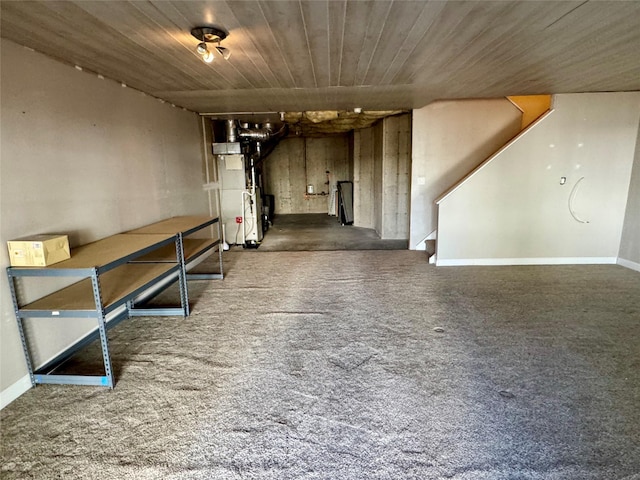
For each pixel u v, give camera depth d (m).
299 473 1.73
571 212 5.00
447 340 2.97
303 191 11.00
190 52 2.65
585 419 2.05
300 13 1.99
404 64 3.05
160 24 2.12
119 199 3.54
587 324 3.22
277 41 2.44
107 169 3.35
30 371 2.41
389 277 4.62
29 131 2.47
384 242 6.87
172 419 2.10
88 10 1.91
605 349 2.80
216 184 6.35
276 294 4.07
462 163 5.78
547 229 5.05
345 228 8.47
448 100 5.60
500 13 2.04
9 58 2.32
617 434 1.93
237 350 2.87
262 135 6.51
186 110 5.18
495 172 4.92
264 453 1.85
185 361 2.72
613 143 4.79
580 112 4.73
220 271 4.66
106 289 2.71
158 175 4.34
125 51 2.60
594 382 2.38
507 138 5.67
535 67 3.24
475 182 4.95
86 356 2.81
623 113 4.71
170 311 3.51
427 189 5.89
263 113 5.69
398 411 2.14
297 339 3.03
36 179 2.53
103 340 2.33
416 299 3.86
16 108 2.37
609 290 4.05
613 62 3.10
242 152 6.34
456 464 1.76
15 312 2.31
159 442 1.93
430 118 5.65
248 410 2.17
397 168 6.97
